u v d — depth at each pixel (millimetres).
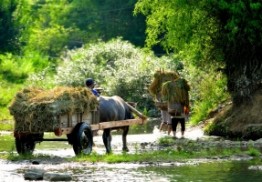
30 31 137250
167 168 29156
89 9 152250
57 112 31781
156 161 31094
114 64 82750
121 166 29844
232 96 45188
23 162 31344
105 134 35812
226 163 30625
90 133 33562
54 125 31844
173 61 76188
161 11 46031
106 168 29234
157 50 125812
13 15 115625
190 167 29453
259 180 26031
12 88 86688
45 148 38062
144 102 74000
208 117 49656
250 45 44406
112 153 33906
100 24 146750
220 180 26047
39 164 30594
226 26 43469
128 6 144375
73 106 32438
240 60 45000
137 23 141750
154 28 47594
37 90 33250
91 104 33688
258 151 34625
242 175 27156
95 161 31297
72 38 146375
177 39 45312
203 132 45500
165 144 39344
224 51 45594
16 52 115312
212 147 37281
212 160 31625
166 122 44094
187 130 48188
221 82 49938
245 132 42000
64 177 26000
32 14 154750
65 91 32406
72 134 32938
